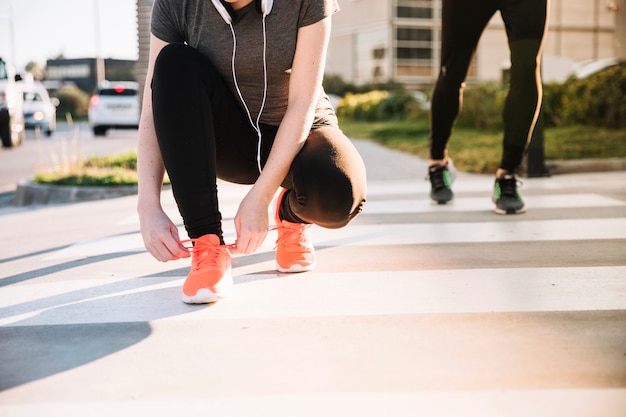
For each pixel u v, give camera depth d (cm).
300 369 190
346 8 2778
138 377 187
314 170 234
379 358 196
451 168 474
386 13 2564
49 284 291
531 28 381
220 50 242
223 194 574
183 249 237
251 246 236
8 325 233
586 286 266
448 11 405
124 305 252
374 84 2392
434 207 469
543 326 221
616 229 378
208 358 199
